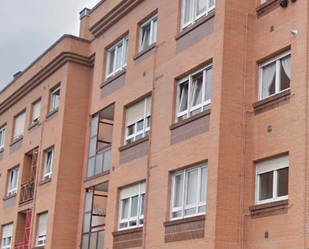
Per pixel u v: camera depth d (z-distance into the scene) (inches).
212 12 698.8
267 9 675.4
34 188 1067.9
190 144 686.5
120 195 823.7
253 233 619.8
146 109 814.5
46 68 1098.7
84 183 950.4
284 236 582.6
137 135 824.3
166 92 758.5
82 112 1029.2
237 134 648.4
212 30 694.5
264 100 644.7
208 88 695.1
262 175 639.8
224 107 649.6
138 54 845.2
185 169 698.8
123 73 879.1
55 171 995.3
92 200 922.7
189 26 746.8
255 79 671.8
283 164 613.6
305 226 561.9
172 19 782.5
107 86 920.3
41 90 1137.4
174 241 677.3
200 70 713.0
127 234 778.2
